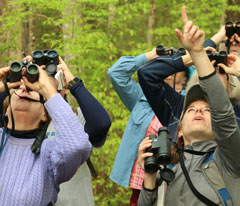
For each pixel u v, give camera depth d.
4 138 4.29
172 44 14.07
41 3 11.33
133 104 6.66
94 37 10.52
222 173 4.23
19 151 4.19
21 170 4.08
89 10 11.07
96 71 10.56
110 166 11.00
